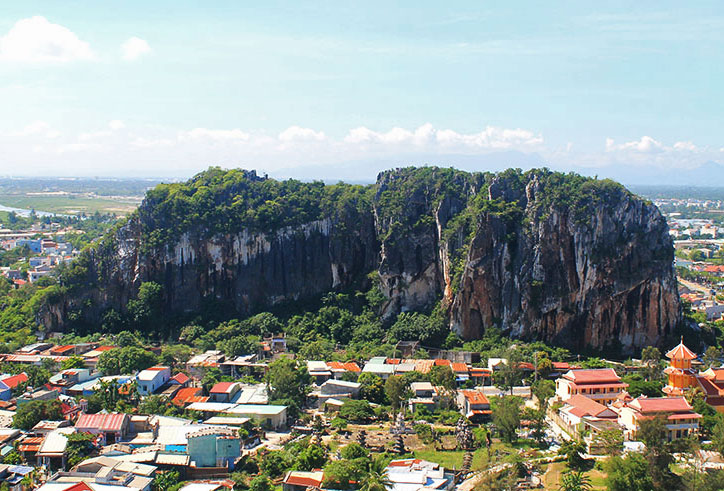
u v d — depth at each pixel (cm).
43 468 11462
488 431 13475
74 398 14825
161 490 10800
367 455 12038
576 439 12862
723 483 10044
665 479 10600
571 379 14938
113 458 11481
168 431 12619
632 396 14675
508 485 10656
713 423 12794
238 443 11825
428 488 10438
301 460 11581
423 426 13675
